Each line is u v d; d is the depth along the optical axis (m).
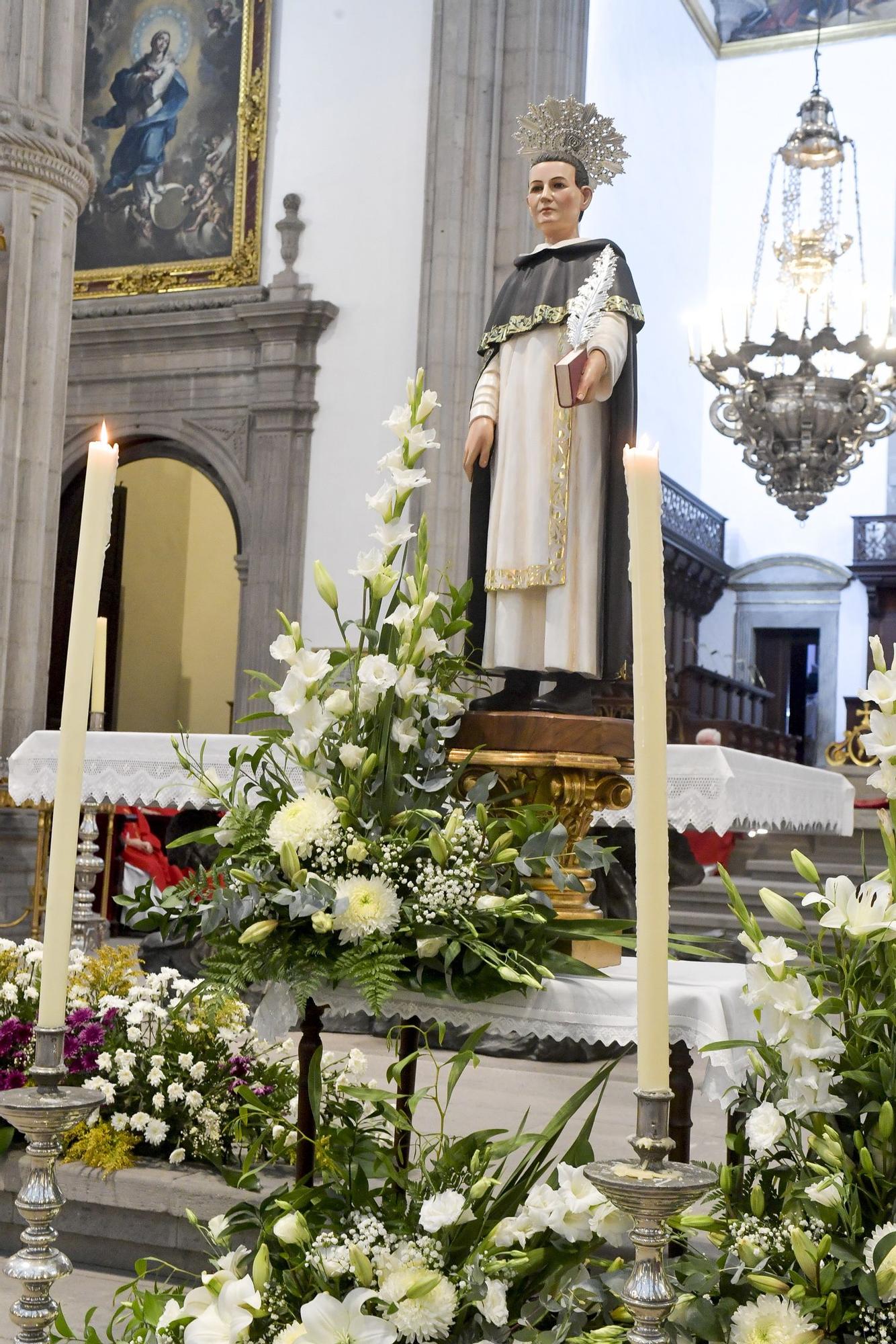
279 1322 1.92
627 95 18.20
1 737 8.91
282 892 2.18
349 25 13.88
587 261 2.99
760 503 23.42
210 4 14.57
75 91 9.47
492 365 3.06
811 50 22.91
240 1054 3.71
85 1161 3.49
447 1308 1.87
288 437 13.54
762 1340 1.70
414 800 2.37
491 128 12.42
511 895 2.35
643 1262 1.36
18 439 9.09
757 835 13.37
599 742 2.66
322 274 13.67
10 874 9.03
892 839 2.02
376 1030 6.43
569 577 2.88
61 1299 3.12
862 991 1.99
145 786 5.17
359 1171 2.15
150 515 18.45
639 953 1.38
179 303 14.13
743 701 21.72
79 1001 3.92
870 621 22.55
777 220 22.75
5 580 8.98
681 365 21.81
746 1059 2.32
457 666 2.60
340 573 13.25
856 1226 1.79
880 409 12.46
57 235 9.30
